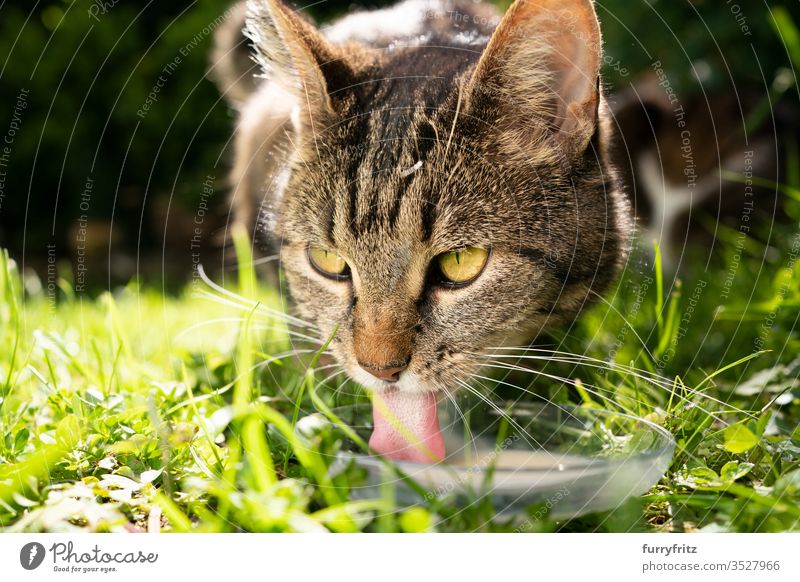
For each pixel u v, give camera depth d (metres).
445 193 0.44
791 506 0.39
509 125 0.45
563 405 0.46
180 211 0.98
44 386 0.47
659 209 0.73
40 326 0.51
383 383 0.45
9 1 0.96
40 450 0.41
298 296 0.48
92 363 0.51
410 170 0.44
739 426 0.41
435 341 0.45
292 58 0.46
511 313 0.45
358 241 0.45
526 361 0.48
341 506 0.38
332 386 0.48
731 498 0.40
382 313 0.44
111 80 0.94
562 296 0.47
